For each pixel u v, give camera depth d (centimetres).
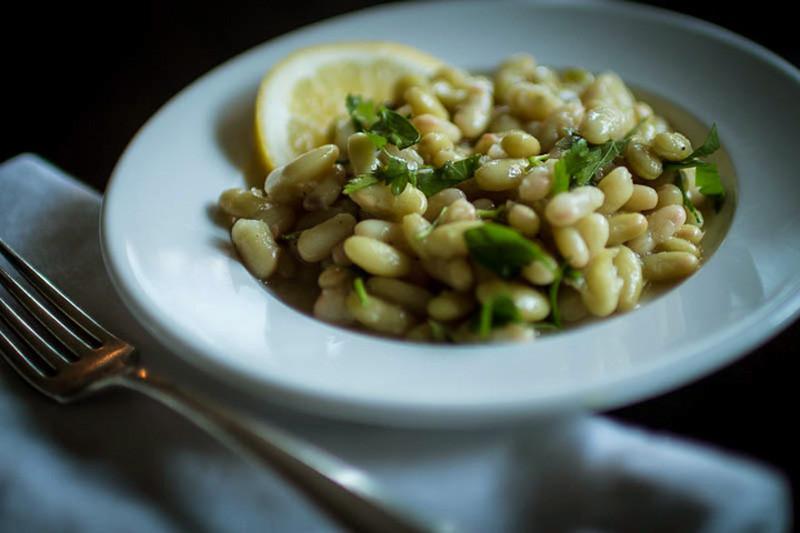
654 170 34
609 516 26
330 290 31
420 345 28
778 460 30
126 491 26
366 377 27
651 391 26
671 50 40
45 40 57
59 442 27
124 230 31
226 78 39
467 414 25
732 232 32
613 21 42
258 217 34
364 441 26
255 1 58
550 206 30
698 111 38
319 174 34
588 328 28
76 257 33
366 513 24
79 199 35
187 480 26
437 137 34
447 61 43
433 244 30
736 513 25
